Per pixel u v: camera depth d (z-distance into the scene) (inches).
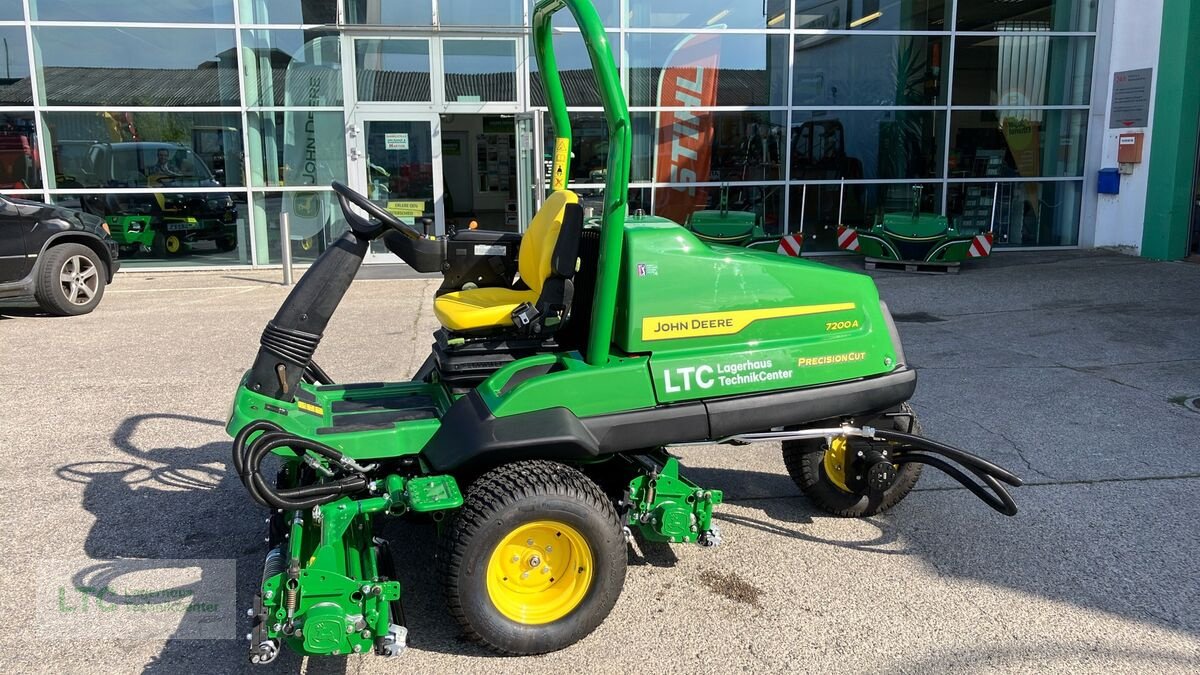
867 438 156.9
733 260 139.2
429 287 430.6
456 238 163.8
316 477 138.0
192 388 250.1
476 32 498.6
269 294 412.5
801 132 546.0
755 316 140.0
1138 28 522.3
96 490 179.0
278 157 502.6
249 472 110.1
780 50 533.6
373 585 111.5
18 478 184.7
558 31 506.9
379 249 513.3
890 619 133.7
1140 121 525.0
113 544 156.1
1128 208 542.0
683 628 131.7
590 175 524.7
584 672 120.6
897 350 152.4
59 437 209.5
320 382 161.0
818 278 144.7
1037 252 562.9
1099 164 566.9
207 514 168.4
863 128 551.8
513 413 126.2
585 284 144.8
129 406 233.3
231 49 487.5
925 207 567.2
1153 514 169.5
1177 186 500.1
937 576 147.1
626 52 520.7
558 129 165.9
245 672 119.6
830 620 133.6
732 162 542.9
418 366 270.2
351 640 111.6
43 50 470.0
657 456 144.3
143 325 338.0
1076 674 118.9
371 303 386.3
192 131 492.1
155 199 492.4
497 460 126.0
